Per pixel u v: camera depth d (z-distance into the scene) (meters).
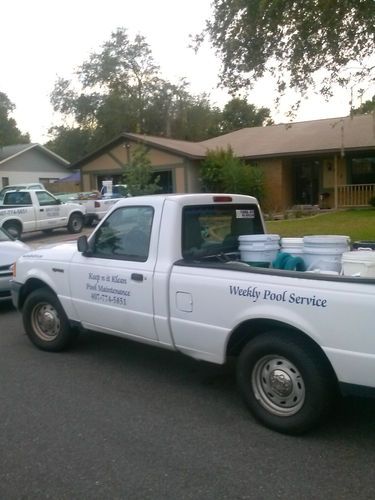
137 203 4.96
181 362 5.60
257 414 4.03
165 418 4.21
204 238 4.93
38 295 5.99
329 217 19.44
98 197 24.11
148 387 4.89
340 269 4.59
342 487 3.19
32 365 5.55
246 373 4.05
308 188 25.03
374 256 3.85
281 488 3.18
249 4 11.05
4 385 4.97
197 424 4.09
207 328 4.28
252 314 3.93
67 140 50.34
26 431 4.00
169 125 49.75
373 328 3.36
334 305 3.51
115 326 5.14
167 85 48.75
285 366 3.89
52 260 5.81
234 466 3.45
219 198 5.11
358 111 12.20
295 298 3.71
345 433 3.90
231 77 12.65
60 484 3.28
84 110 48.75
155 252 4.71
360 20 10.74
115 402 4.54
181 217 4.69
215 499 3.09
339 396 4.00
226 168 22.84
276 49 11.90
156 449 3.69
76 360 5.70
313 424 3.77
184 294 4.41
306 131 26.05
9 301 8.99
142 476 3.35
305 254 4.78
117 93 47.31
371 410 4.30
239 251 5.25
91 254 5.36
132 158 22.12
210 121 51.72
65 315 5.79
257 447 3.71
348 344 3.47
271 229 16.48
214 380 5.07
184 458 3.56
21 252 8.40
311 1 10.59
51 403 4.53
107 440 3.84
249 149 25.28
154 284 4.63
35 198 19.09
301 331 3.74
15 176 39.69
